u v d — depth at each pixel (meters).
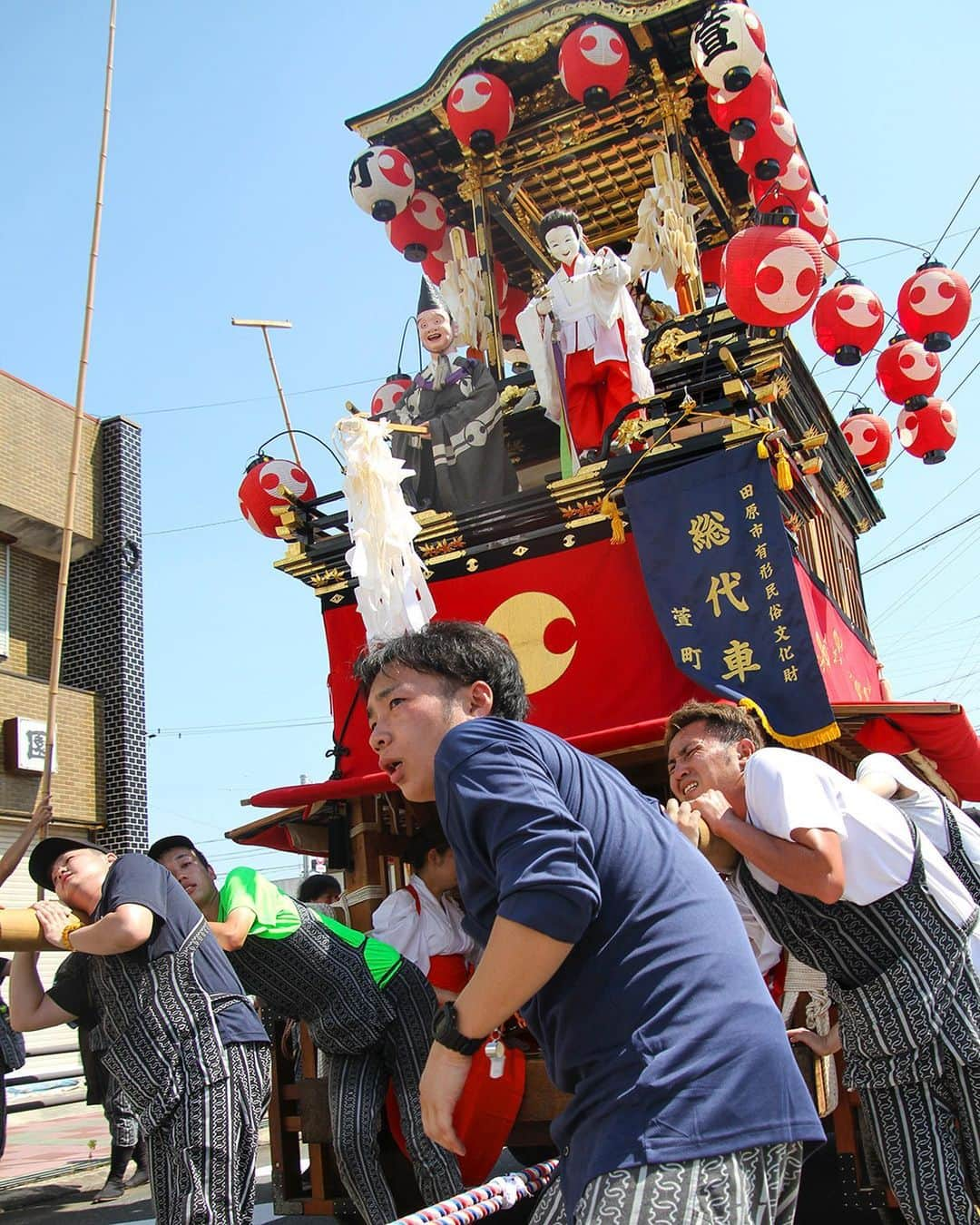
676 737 3.15
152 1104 3.28
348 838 5.89
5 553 14.27
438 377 7.38
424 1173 4.13
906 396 8.20
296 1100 5.32
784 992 4.05
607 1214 1.65
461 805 1.89
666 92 7.84
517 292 10.16
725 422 6.01
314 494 7.45
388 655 2.25
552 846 1.79
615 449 6.55
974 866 3.04
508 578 6.49
